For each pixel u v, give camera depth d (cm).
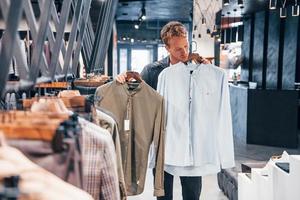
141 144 245
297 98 715
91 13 618
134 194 249
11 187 69
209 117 255
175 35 253
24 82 113
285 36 819
